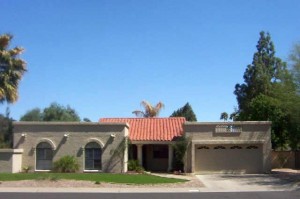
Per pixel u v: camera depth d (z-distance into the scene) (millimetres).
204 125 37625
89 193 23516
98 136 35750
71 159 35219
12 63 32719
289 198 21844
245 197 22297
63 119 65312
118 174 33000
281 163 43125
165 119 42438
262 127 37719
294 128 37969
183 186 27031
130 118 43094
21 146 35875
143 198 21719
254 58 55188
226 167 37656
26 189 24703
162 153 40875
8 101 32906
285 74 36250
